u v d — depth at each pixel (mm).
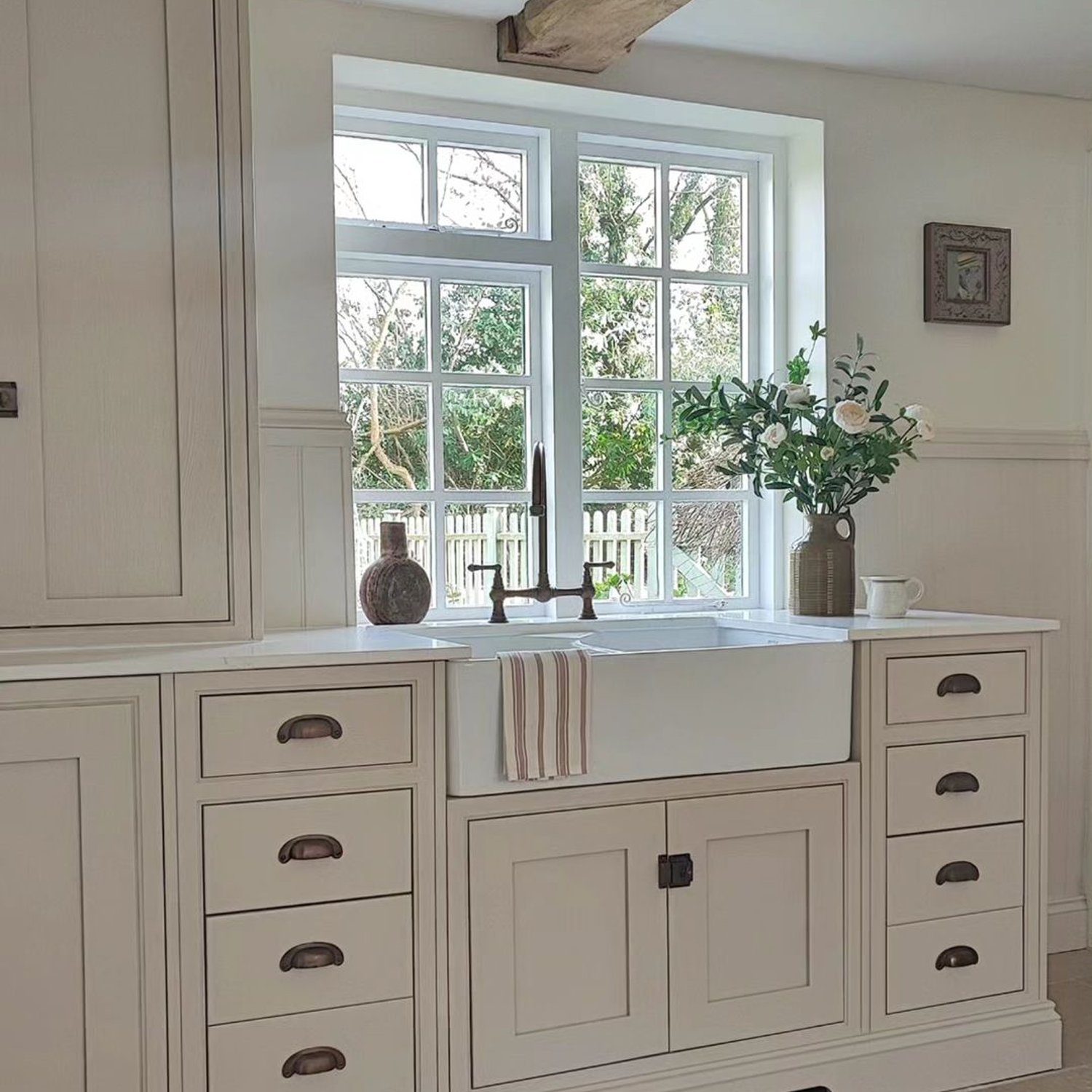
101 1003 1856
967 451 3160
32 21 2012
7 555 2000
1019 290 3227
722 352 3172
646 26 2504
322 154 2572
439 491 2873
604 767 2184
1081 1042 2684
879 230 3066
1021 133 3221
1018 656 2559
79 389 2039
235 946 1925
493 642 2648
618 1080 2188
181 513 2102
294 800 1957
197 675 1898
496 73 2689
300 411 2559
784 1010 2326
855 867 2389
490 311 2934
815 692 2361
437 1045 2057
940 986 2471
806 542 2801
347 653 1973
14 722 1802
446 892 2062
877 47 2871
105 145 2057
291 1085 1960
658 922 2221
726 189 3168
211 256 2115
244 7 2131
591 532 3021
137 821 1869
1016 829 2551
